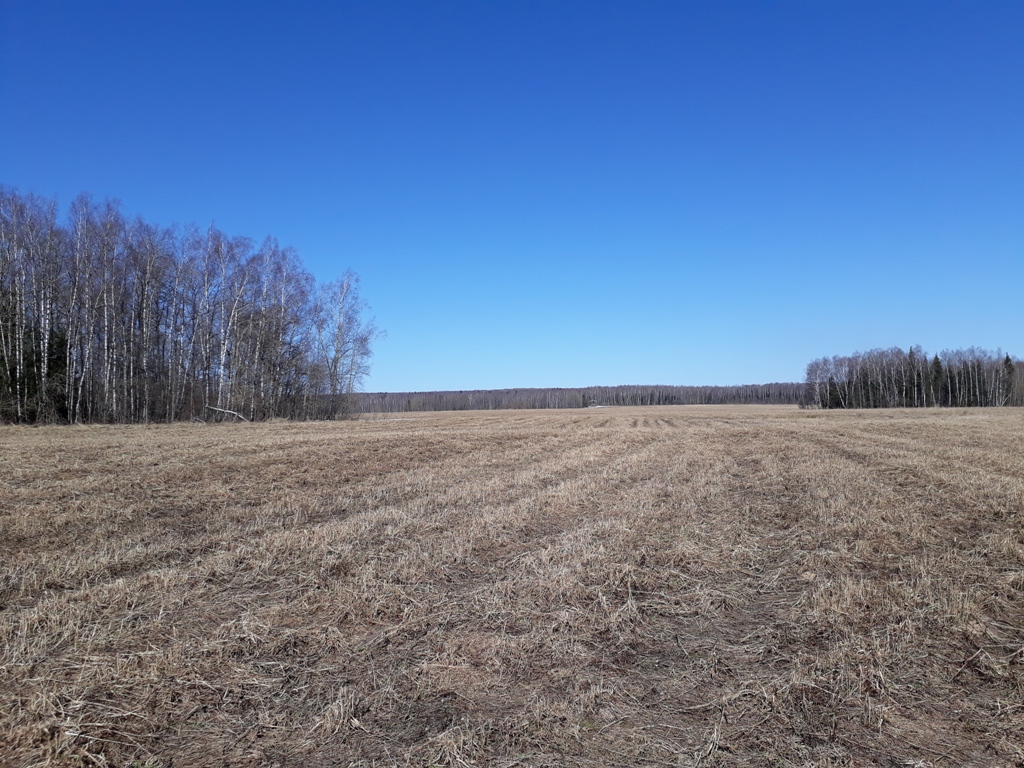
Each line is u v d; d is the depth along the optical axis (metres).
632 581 6.86
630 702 4.23
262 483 14.09
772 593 6.63
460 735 3.74
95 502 11.11
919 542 8.53
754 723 3.93
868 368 104.44
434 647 5.11
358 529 9.34
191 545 8.49
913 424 37.94
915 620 5.52
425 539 8.81
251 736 3.80
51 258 34.84
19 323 32.88
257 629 5.41
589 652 5.04
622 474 15.64
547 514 10.80
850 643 5.05
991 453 19.25
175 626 5.53
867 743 3.69
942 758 3.53
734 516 10.55
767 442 25.50
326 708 4.06
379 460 18.98
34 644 4.98
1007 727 3.84
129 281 38.75
